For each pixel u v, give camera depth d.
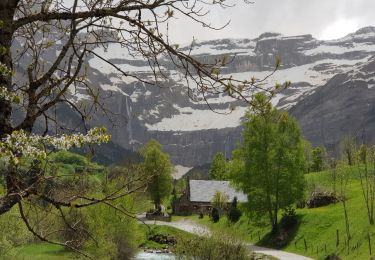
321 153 125.94
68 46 5.80
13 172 4.80
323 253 52.38
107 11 5.67
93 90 6.04
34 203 5.24
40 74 5.92
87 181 5.32
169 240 70.44
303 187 66.38
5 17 5.48
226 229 36.97
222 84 5.36
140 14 5.77
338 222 58.19
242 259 36.16
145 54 5.88
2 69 5.10
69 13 5.68
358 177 79.62
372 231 48.66
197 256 35.56
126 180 5.44
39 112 5.50
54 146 4.86
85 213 31.42
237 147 67.88
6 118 5.30
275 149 64.94
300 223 63.97
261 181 65.44
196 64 5.52
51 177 4.93
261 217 67.06
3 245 28.22
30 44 5.85
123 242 42.44
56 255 38.00
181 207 129.38
